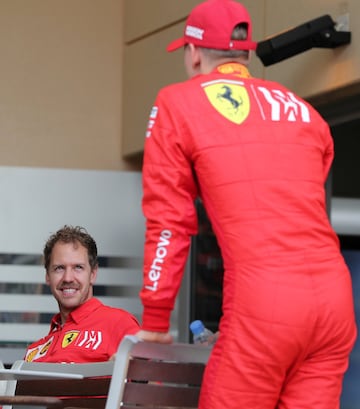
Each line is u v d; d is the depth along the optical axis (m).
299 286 5.89
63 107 15.81
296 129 6.28
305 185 6.15
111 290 15.30
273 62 10.84
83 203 15.32
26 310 15.02
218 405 5.86
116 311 8.86
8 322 14.99
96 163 15.87
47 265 9.15
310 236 6.04
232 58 6.50
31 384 8.03
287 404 5.98
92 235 15.30
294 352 5.88
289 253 5.95
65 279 8.96
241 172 6.07
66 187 15.31
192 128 6.11
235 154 6.09
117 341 8.65
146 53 15.20
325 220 6.21
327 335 5.94
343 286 6.03
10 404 6.50
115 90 15.97
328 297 5.94
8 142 15.62
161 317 5.97
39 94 15.74
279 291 5.85
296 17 11.57
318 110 11.97
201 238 15.00
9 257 15.09
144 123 15.18
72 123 15.83
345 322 6.00
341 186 14.29
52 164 15.73
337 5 10.80
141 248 15.42
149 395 6.18
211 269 14.88
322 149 6.43
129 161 15.95
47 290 15.11
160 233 5.98
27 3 15.77
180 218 5.99
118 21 16.02
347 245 14.23
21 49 15.72
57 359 8.66
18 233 15.13
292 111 6.34
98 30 15.97
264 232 5.96
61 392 7.98
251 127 6.18
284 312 5.83
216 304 14.79
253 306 5.84
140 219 15.48
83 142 15.84
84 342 8.70
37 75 15.75
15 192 15.19
